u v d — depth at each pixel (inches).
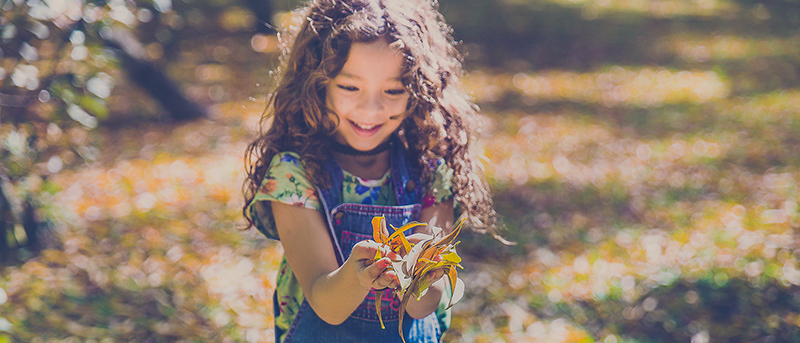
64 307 143.2
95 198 204.2
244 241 181.5
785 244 188.4
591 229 200.1
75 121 171.6
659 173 254.2
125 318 141.6
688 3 786.2
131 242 175.8
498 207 213.5
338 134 60.3
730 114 341.4
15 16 156.6
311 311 60.7
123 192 210.8
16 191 163.3
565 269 173.3
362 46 53.7
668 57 502.6
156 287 154.6
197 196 210.8
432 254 47.9
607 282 165.8
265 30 469.1
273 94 63.0
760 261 177.2
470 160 65.7
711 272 170.7
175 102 291.3
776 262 176.9
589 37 563.5
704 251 184.4
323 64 54.6
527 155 270.2
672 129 315.6
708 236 195.2
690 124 324.5
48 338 132.1
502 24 585.3
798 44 542.6
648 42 554.9
